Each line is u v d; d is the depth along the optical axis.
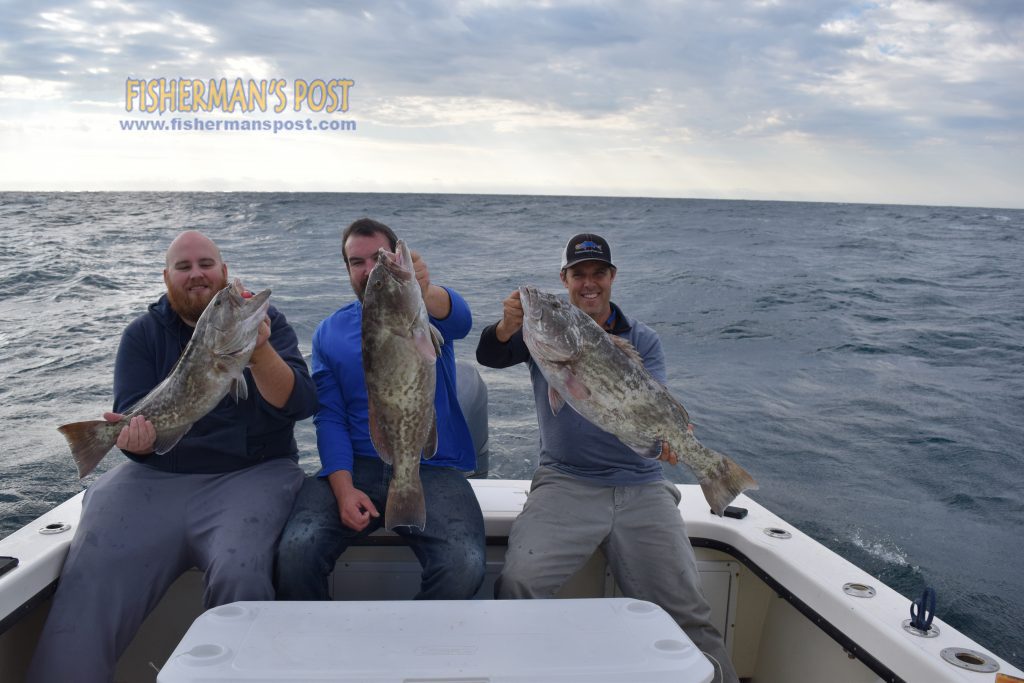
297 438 7.13
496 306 14.54
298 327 12.14
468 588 2.79
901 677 2.22
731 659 3.16
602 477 3.16
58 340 11.34
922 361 11.41
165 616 3.05
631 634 1.99
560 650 1.90
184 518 2.88
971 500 6.30
